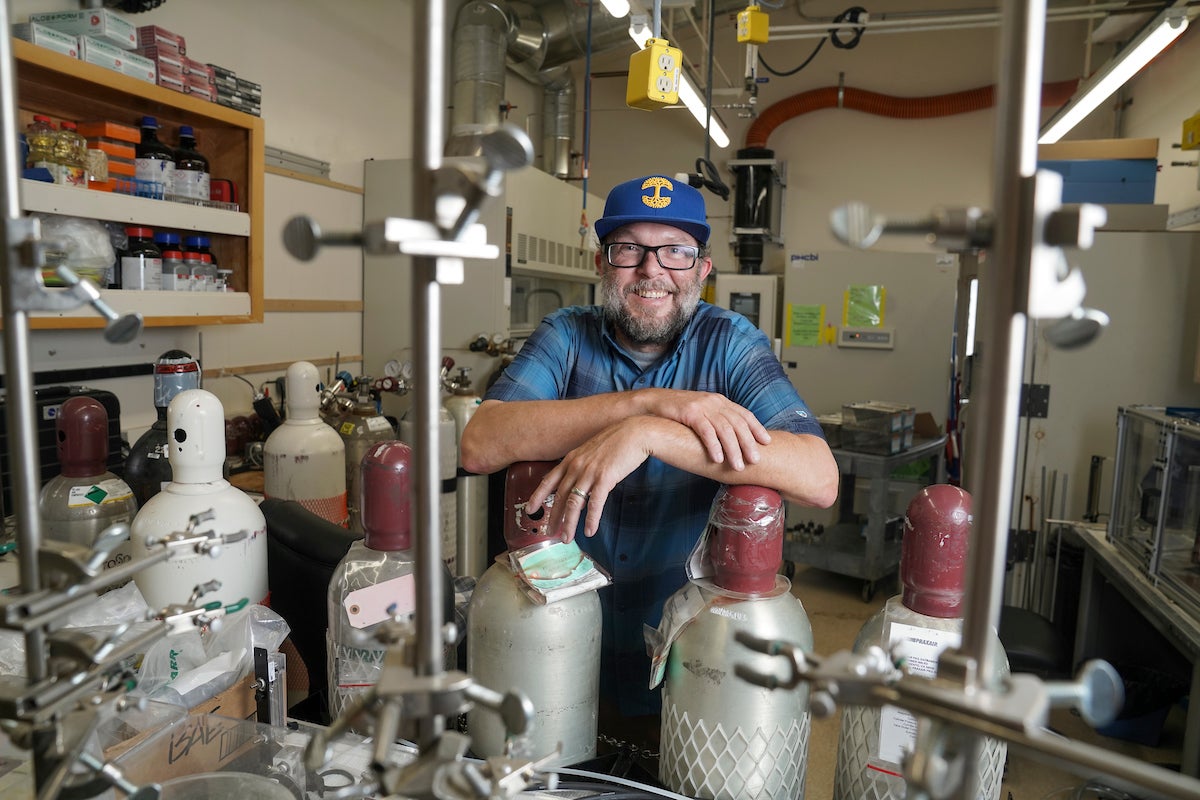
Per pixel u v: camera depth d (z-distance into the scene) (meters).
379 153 4.16
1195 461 2.20
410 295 0.43
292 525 1.17
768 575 0.82
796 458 1.13
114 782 0.49
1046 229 0.37
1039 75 0.37
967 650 0.40
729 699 0.78
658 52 1.79
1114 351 3.18
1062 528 3.10
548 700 0.83
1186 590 2.15
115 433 1.98
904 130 6.00
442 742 0.43
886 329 4.91
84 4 2.41
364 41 3.98
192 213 2.29
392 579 0.87
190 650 0.88
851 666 0.41
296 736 0.81
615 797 0.78
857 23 4.89
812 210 6.21
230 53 3.10
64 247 0.47
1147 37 3.42
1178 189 4.47
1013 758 1.57
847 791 0.81
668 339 1.48
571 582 0.84
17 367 0.47
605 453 1.04
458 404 2.69
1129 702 2.65
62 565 0.47
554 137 5.45
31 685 0.46
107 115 2.29
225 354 3.10
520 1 4.43
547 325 1.57
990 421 0.39
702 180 2.41
